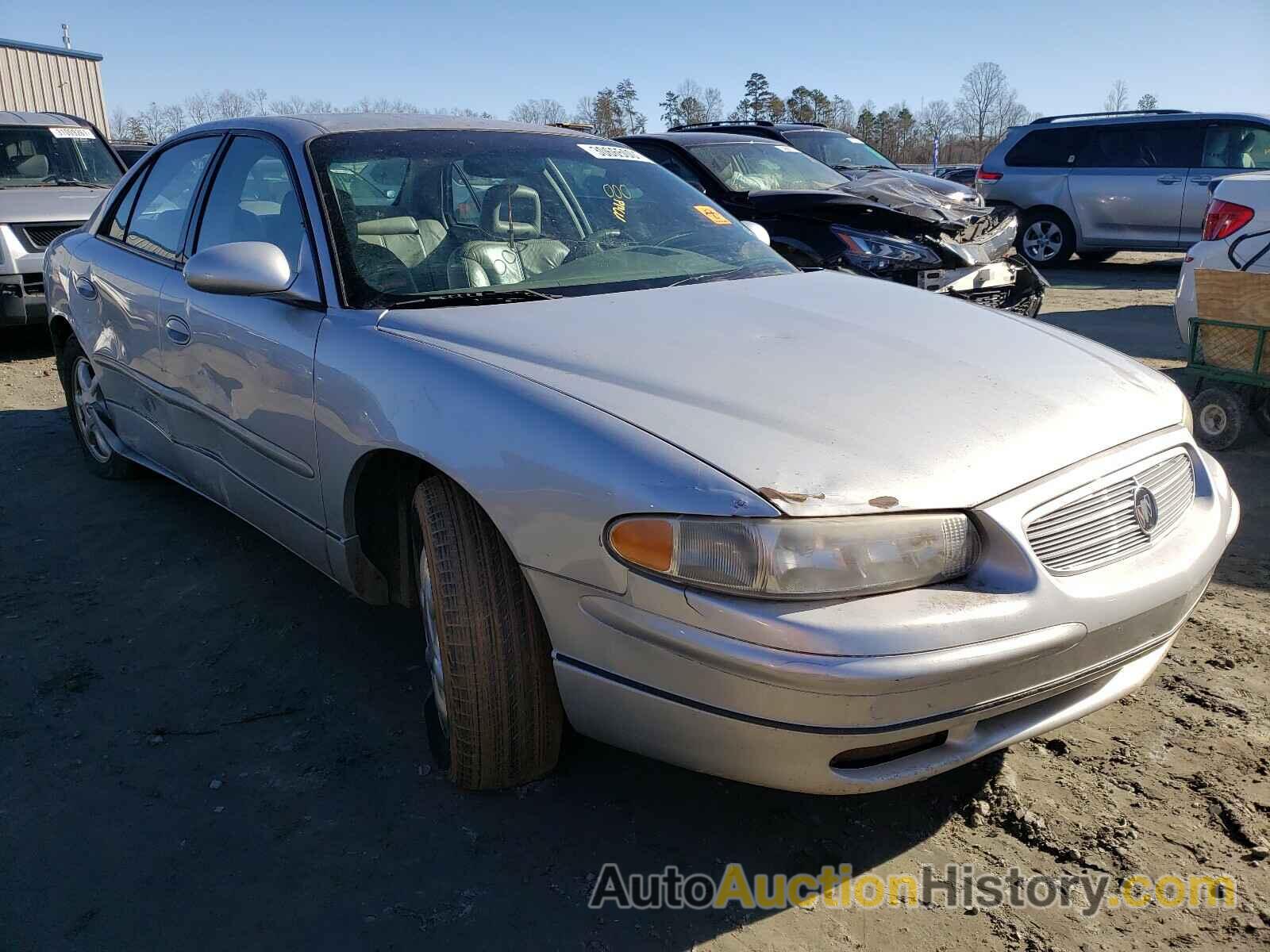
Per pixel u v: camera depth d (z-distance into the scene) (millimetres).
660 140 8594
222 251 2750
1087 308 9766
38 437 5465
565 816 2387
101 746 2662
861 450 1979
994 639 1875
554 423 2072
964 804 2422
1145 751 2607
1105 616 2025
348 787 2492
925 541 1896
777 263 3363
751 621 1812
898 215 6848
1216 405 5223
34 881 2168
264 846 2281
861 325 2631
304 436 2715
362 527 2678
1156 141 12023
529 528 2055
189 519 4242
